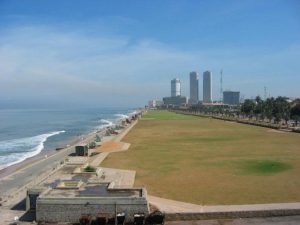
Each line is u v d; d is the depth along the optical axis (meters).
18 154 101.00
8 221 39.41
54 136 151.75
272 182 54.28
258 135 120.88
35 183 52.81
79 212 38.84
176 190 50.50
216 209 41.16
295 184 52.72
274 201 44.31
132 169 66.06
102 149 94.31
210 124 176.12
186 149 91.56
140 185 53.53
